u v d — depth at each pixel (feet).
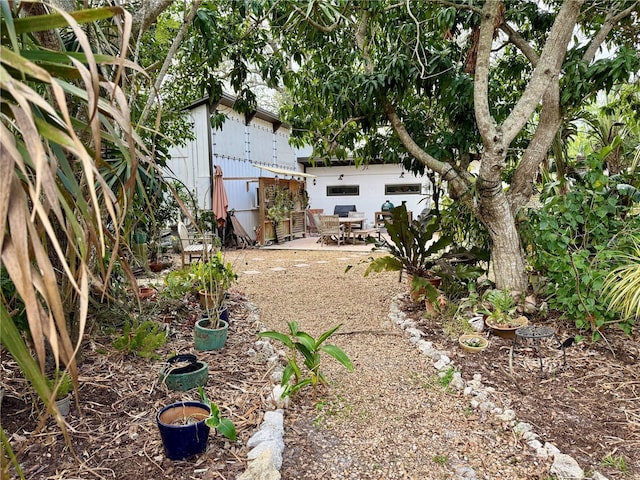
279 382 7.86
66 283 6.29
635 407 6.93
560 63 10.03
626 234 10.14
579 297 9.17
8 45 3.05
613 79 9.97
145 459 5.31
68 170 3.05
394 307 13.34
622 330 9.56
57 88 2.24
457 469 5.63
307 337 7.67
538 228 10.59
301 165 44.75
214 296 11.02
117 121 2.86
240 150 32.94
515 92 15.14
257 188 35.50
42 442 5.47
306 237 40.09
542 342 9.63
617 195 11.09
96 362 7.93
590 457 5.71
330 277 19.21
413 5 12.60
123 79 5.25
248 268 22.00
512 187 11.89
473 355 9.22
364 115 13.43
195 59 12.50
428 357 9.42
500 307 10.22
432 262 12.94
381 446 6.14
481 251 12.78
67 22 2.61
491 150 10.19
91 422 6.04
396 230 12.94
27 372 2.35
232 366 8.50
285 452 5.90
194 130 28.37
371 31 13.51
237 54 12.64
